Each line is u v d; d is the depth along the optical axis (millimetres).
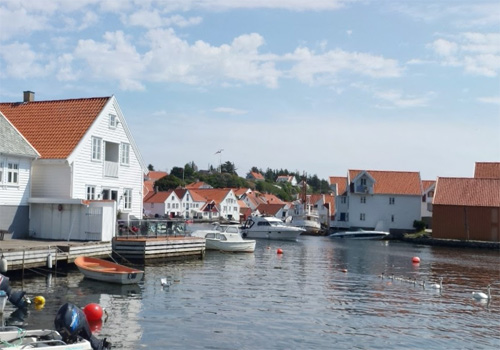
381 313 22172
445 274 36375
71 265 29391
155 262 35156
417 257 47469
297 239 72125
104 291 24297
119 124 40812
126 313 20422
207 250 47750
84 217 33188
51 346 14117
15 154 33281
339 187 93938
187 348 16484
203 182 168875
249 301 23750
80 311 15469
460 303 24828
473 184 77375
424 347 17453
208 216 128500
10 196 33375
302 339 17938
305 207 117562
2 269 24250
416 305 24062
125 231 34719
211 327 18969
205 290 26016
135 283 26641
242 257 43594
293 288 27750
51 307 20734
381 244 68875
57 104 40812
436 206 76312
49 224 34031
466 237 74500
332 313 21859
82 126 37812
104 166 38969
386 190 88000
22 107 41469
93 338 15547
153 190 138125
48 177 36031
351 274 34312
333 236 81000
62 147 36406
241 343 17234
